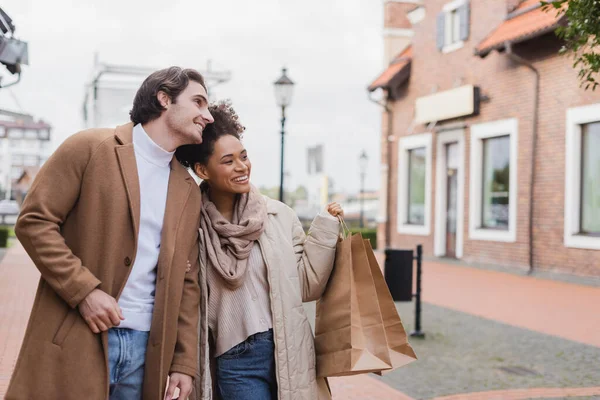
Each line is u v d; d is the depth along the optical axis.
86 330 2.04
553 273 12.79
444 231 17.08
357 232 2.49
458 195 16.06
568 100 12.47
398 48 20.58
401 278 6.79
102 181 2.10
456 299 10.06
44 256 2.00
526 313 8.77
